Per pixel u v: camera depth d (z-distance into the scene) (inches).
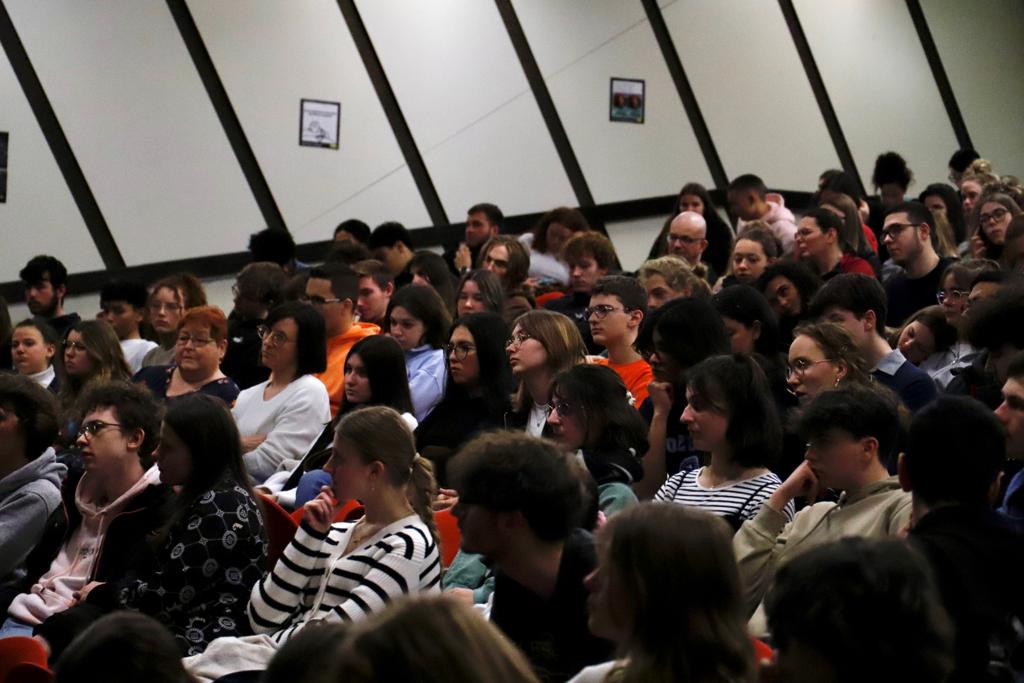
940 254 356.8
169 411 213.6
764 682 110.1
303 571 197.0
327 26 490.6
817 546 103.5
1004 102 639.1
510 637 151.9
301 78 485.7
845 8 600.1
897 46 613.6
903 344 274.4
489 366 267.6
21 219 444.5
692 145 560.4
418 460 198.7
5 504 245.1
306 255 484.4
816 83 594.2
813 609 98.4
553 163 530.3
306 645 102.3
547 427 251.0
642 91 548.1
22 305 444.5
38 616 231.8
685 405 238.7
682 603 114.4
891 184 509.0
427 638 83.6
